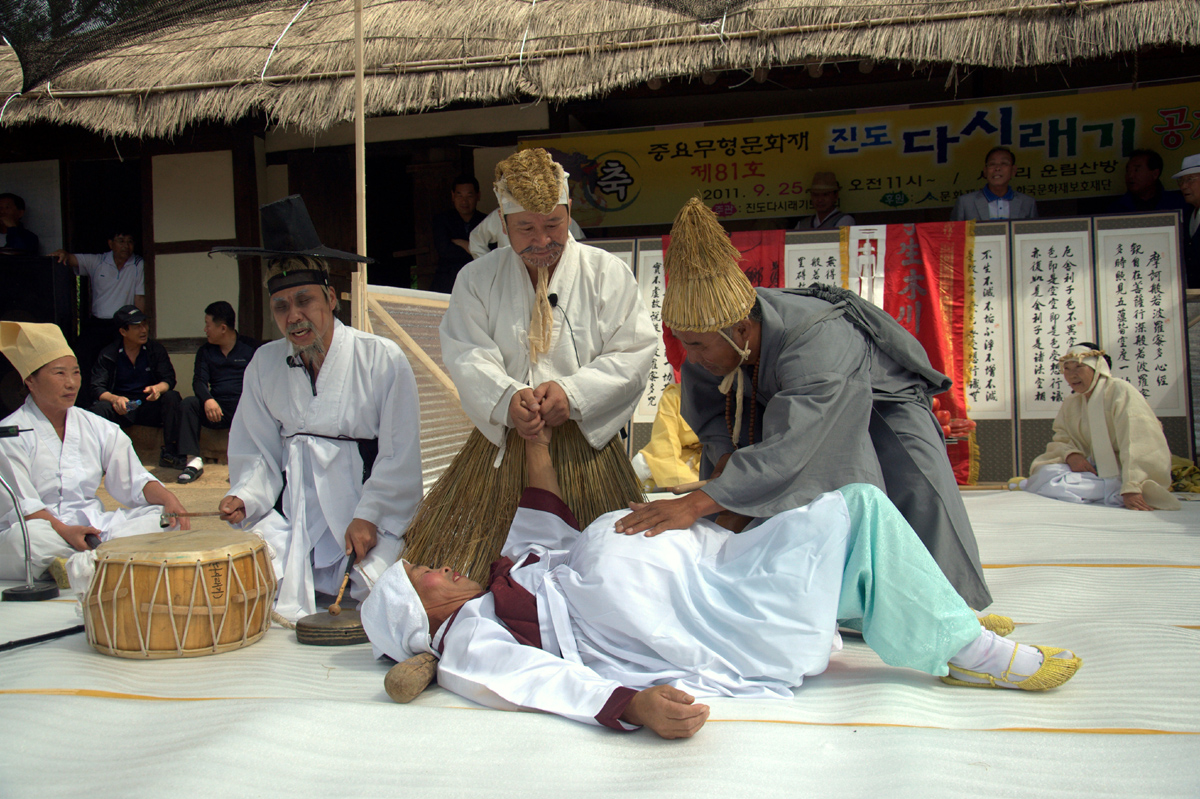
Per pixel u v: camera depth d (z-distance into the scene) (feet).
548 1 22.62
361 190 14.19
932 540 8.75
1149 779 5.48
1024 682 7.14
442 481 10.55
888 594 7.19
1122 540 13.92
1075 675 7.51
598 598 7.46
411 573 8.39
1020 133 24.53
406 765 5.97
